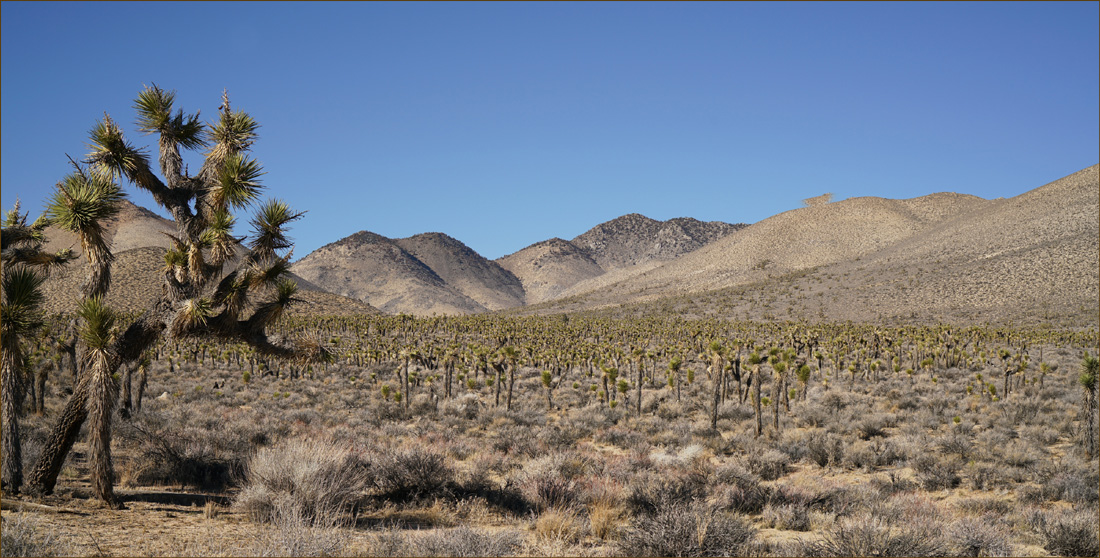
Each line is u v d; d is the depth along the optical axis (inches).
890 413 1274.6
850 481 727.7
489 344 3722.9
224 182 435.2
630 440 986.1
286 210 449.1
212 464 567.2
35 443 572.7
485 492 524.7
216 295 435.8
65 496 414.0
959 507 579.5
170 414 1020.5
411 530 392.5
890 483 687.1
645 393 1732.3
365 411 1315.2
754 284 7253.9
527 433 997.2
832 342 2935.5
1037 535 446.0
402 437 954.7
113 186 417.7
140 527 351.6
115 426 724.7
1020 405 1196.5
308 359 472.1
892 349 2647.6
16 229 417.7
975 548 381.1
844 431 1101.1
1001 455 812.6
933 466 730.2
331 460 460.4
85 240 415.8
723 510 466.9
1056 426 1025.5
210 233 436.8
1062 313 4143.7
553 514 418.6
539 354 2856.8
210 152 474.0
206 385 1716.3
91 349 416.2
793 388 1610.5
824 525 453.7
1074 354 2448.3
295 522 326.0
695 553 345.1
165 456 566.3
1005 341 3061.0
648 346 3538.4
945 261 6072.8
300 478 413.4
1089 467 705.6
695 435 1062.4
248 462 544.1
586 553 356.5
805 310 5516.7
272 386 1818.4
